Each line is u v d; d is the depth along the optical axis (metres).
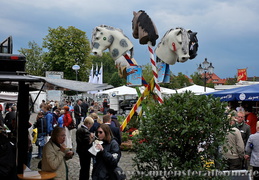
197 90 25.83
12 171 5.19
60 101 25.28
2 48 5.75
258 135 7.79
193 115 5.54
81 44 55.69
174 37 10.60
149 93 11.95
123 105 37.31
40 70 49.16
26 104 5.41
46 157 5.59
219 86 21.38
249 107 13.84
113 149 5.77
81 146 7.52
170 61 11.01
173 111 5.45
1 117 10.24
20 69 5.11
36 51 48.09
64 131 5.80
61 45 53.91
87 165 7.60
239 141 7.91
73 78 54.62
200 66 24.41
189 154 5.70
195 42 10.66
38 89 7.23
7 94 11.14
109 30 11.57
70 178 8.99
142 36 11.07
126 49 11.48
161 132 5.62
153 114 5.72
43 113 11.87
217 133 5.57
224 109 5.73
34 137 11.56
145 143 5.75
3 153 5.12
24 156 5.41
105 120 8.98
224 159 5.86
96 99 48.47
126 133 14.38
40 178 5.15
